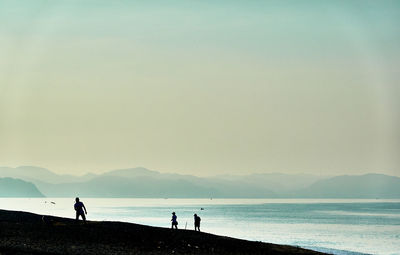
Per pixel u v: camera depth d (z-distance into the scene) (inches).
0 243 1620.3
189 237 2050.9
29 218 2331.4
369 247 3759.8
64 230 1914.4
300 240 4298.7
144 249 1731.1
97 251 1610.5
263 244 2133.4
